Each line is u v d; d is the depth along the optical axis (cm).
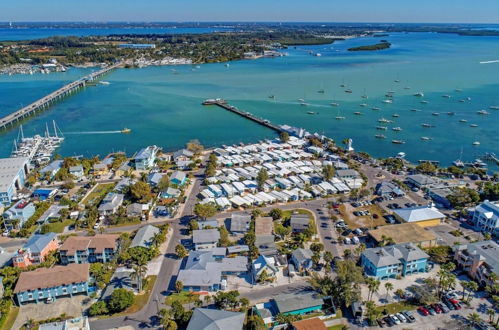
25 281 11025
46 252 13100
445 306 10844
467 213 15812
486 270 11688
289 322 10212
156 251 13212
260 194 17788
